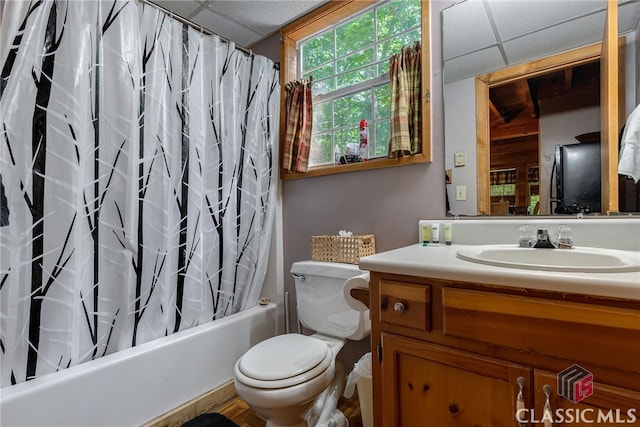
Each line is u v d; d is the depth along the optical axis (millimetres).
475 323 770
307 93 1942
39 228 1141
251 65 1922
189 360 1536
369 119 1816
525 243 1117
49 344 1168
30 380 1121
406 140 1482
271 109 2014
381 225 1649
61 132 1178
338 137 1948
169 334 1548
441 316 831
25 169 1108
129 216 1362
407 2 1684
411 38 1665
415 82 1513
